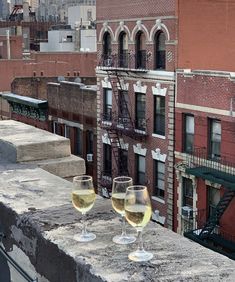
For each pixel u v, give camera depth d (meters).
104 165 36.19
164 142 30.14
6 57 74.56
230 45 31.11
